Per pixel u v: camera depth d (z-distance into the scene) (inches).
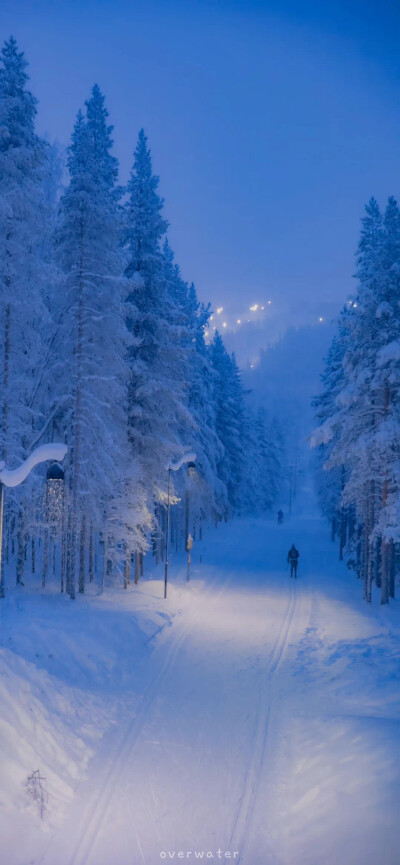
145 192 1016.9
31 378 876.0
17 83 743.7
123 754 404.5
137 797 349.4
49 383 893.2
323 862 268.7
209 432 1737.2
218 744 422.9
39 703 421.1
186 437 1433.3
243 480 2503.7
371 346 940.6
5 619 598.5
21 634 538.6
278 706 497.7
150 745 420.2
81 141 827.4
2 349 761.6
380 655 613.9
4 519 884.0
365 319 935.7
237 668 607.2
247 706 498.3
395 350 858.8
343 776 337.4
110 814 330.6
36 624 585.9
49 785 343.9
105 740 424.8
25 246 749.3
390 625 788.6
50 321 761.6
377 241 940.0
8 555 1099.3
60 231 837.8
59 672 510.0
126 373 891.4
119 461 949.2
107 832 313.4
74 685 498.0
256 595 1061.1
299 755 397.1
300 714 470.9
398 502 876.0
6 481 452.1
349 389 931.3
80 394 840.3
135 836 310.3
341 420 974.4
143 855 293.7
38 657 513.0
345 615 885.2
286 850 293.6
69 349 860.0
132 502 968.9
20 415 788.6
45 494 843.4
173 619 823.7
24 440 874.8
